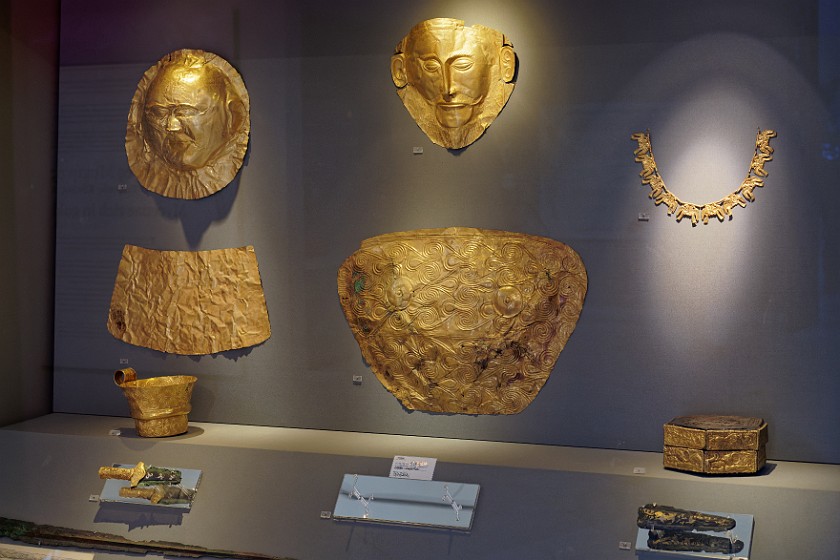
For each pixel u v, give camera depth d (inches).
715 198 128.5
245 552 128.0
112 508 135.3
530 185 135.3
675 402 131.1
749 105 126.9
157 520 132.8
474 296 137.5
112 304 153.0
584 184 133.3
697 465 119.4
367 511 125.3
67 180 154.4
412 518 123.6
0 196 143.8
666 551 114.0
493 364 137.5
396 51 139.5
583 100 132.9
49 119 153.2
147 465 136.4
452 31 135.2
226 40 147.0
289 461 131.2
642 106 130.8
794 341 126.5
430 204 139.3
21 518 139.3
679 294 130.3
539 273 135.3
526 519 120.6
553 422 135.7
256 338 147.3
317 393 145.3
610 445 133.6
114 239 153.1
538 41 134.2
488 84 135.8
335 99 142.9
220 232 148.8
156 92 145.7
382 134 141.1
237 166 147.1
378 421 142.7
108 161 152.6
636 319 132.0
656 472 120.6
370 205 142.0
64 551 135.9
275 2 144.9
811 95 124.6
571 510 119.6
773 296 127.0
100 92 152.6
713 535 112.7
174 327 150.6
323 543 125.6
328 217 143.9
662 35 129.7
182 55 148.6
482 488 123.6
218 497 131.8
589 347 134.0
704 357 129.8
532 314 135.6
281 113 145.3
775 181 126.3
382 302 141.2
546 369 135.6
